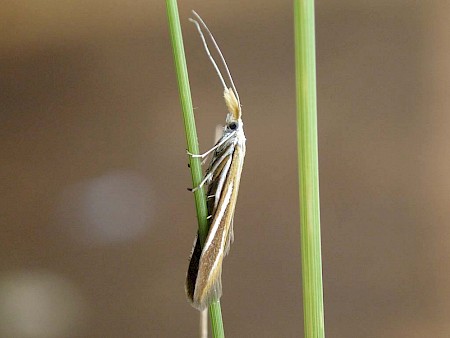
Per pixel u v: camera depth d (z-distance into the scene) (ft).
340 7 0.37
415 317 0.40
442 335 0.40
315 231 0.25
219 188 0.28
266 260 0.41
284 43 0.38
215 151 0.29
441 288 0.40
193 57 0.39
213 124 0.39
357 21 0.37
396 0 0.37
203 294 0.28
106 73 0.41
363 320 0.41
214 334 0.27
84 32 0.40
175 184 0.42
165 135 0.41
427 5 0.37
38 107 0.42
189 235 0.42
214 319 0.28
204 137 0.39
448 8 0.36
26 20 0.41
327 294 0.41
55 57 0.41
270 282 0.42
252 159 0.40
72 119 0.42
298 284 0.41
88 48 0.41
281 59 0.38
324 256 0.40
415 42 0.37
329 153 0.39
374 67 0.37
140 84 0.40
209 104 0.39
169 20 0.26
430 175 0.38
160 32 0.39
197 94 0.39
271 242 0.41
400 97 0.37
